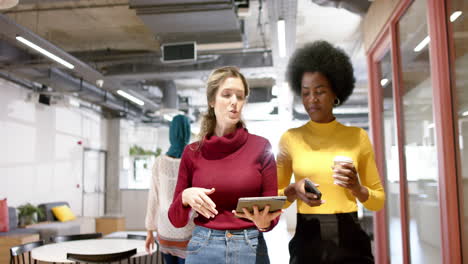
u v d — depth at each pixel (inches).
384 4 151.6
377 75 175.9
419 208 124.2
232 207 60.7
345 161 60.7
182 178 65.1
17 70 292.8
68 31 300.5
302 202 71.2
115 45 333.7
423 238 121.1
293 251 70.4
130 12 266.8
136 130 561.9
